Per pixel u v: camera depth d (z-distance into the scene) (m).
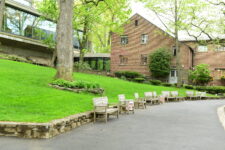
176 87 31.19
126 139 6.66
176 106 16.92
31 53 33.69
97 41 46.84
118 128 8.22
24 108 8.91
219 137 7.23
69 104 10.47
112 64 40.41
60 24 15.75
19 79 14.83
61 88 14.45
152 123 9.39
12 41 29.80
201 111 14.10
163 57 35.44
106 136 6.97
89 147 5.79
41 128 6.56
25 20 31.56
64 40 15.67
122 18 25.19
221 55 36.03
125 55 39.62
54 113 8.41
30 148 5.57
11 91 11.27
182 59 35.66
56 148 5.63
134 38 39.16
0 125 6.70
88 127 8.34
